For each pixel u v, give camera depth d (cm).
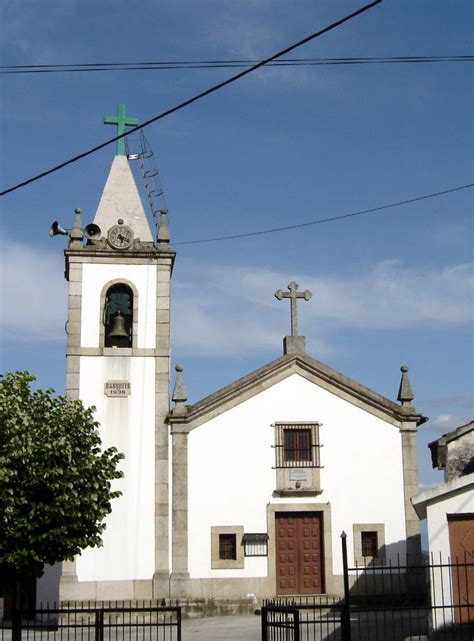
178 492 3036
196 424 3095
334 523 3058
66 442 2270
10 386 2312
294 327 3216
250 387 3136
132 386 3120
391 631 2273
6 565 2209
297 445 3119
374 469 3109
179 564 2977
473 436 2609
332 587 2998
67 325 3152
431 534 1978
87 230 3216
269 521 3039
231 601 2933
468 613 1919
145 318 3189
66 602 2911
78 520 2230
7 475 2150
